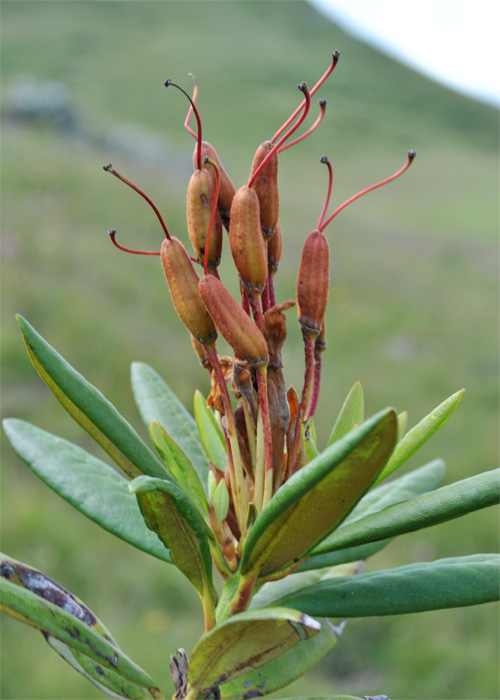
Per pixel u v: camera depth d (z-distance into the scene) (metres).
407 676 4.84
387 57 89.19
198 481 1.29
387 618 5.24
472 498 1.11
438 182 46.97
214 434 1.42
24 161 16.20
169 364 8.42
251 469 1.28
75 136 26.17
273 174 1.24
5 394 6.99
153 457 1.20
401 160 54.16
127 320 9.34
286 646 1.19
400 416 1.29
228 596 1.25
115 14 86.81
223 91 65.62
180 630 4.78
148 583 5.08
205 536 1.14
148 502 1.14
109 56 72.12
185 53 75.62
